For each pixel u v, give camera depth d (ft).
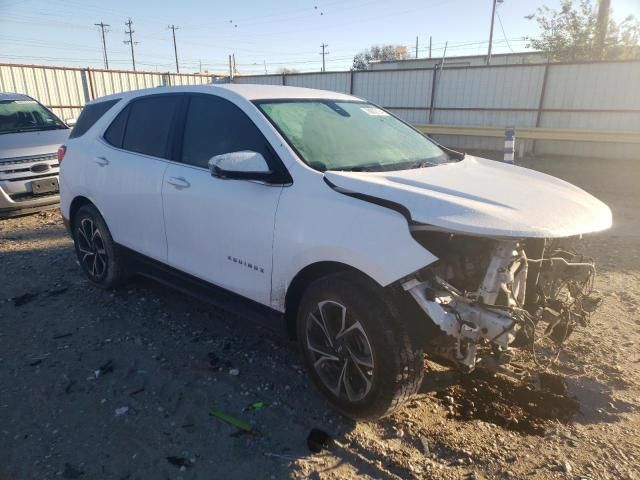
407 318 8.85
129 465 8.69
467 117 60.08
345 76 68.49
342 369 9.50
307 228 9.46
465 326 8.51
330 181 9.52
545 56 74.49
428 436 9.44
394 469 8.66
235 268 11.14
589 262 10.57
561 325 10.64
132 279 16.67
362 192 9.00
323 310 9.54
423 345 8.95
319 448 9.11
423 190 9.07
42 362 11.84
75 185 15.84
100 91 67.87
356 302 8.86
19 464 8.67
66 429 9.56
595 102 51.96
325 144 11.04
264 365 11.77
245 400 10.46
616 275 17.58
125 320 13.97
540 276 9.87
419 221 8.20
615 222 25.20
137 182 13.46
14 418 9.86
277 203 10.05
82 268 16.48
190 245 12.20
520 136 49.70
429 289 8.48
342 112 12.72
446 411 10.12
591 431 9.59
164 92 13.85
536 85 54.80
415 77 62.64
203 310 14.64
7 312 14.43
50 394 10.62
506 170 12.17
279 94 12.39
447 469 8.65
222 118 11.89
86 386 10.90
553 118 54.65
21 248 20.38
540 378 11.19
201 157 12.10
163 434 9.45
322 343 9.94
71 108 65.31
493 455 8.95
